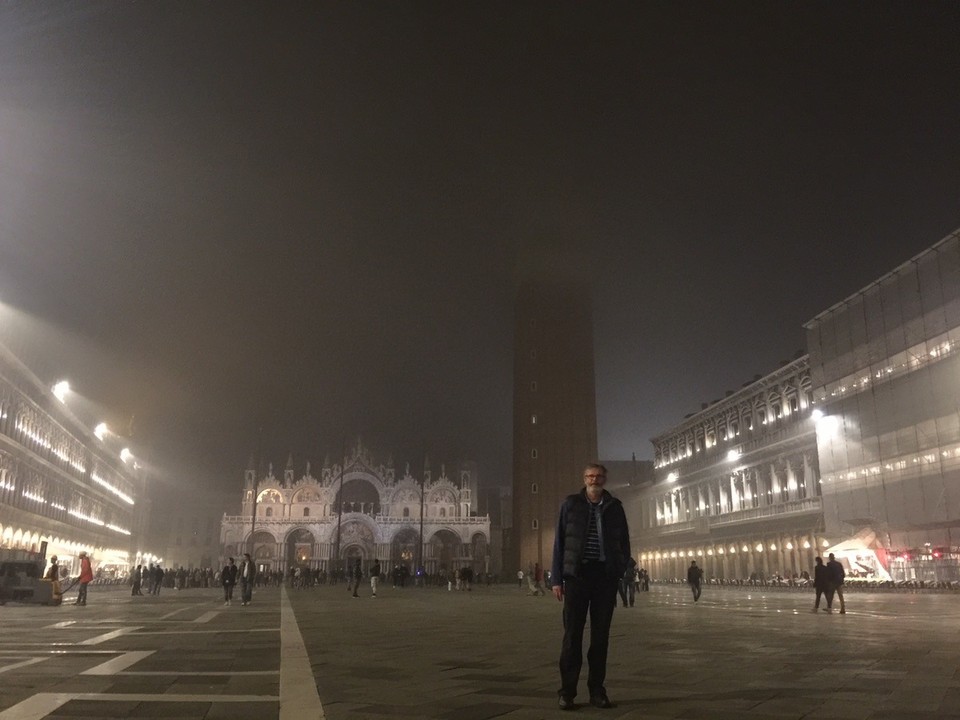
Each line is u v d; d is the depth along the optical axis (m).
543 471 105.00
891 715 6.96
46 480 71.19
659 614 25.41
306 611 27.94
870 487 56.16
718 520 81.12
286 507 129.25
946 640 14.62
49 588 30.33
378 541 125.31
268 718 7.08
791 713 7.07
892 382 54.91
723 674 9.80
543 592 53.50
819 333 64.44
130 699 8.09
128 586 76.06
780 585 61.66
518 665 11.03
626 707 7.52
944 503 48.84
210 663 11.31
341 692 8.52
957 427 48.44
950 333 49.72
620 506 8.20
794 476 68.44
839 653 12.23
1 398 58.09
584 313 111.25
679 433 96.81
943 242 50.56
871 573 52.22
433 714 7.20
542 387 107.88
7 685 9.07
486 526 127.88
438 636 16.53
